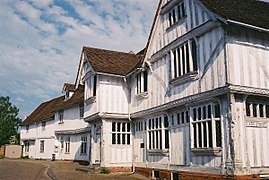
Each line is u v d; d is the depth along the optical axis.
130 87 20.78
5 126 54.69
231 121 11.21
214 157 12.08
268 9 15.81
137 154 19.50
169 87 15.72
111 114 19.83
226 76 11.52
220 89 11.68
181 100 14.30
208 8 12.57
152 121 17.77
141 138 19.12
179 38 14.77
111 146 19.75
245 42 12.10
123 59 22.42
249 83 11.85
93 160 21.48
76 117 32.25
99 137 20.83
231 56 11.64
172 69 15.33
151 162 17.53
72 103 32.16
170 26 15.88
